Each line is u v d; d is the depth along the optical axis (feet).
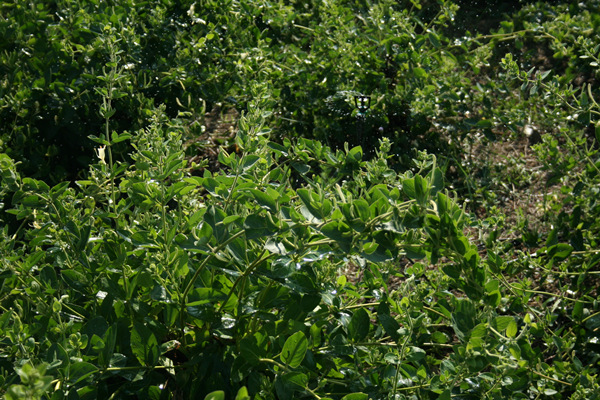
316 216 5.17
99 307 6.33
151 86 12.32
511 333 5.74
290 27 14.42
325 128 13.07
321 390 6.07
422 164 7.06
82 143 11.66
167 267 5.82
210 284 6.21
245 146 6.25
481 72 16.11
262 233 5.23
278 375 5.35
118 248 6.63
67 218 6.70
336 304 6.24
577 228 9.60
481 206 12.44
